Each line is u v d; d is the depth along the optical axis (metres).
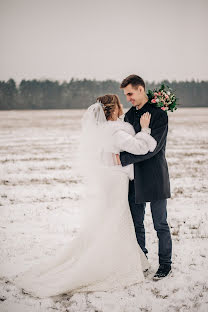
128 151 3.58
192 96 102.50
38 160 13.70
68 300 3.36
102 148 3.72
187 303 3.26
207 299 3.32
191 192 8.22
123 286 3.57
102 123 3.75
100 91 103.62
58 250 4.58
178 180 9.69
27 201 7.48
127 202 3.78
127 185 3.78
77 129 31.34
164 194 3.72
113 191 3.73
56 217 6.21
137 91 3.74
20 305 3.25
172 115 57.56
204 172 10.87
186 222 5.84
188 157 14.16
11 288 3.58
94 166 3.75
